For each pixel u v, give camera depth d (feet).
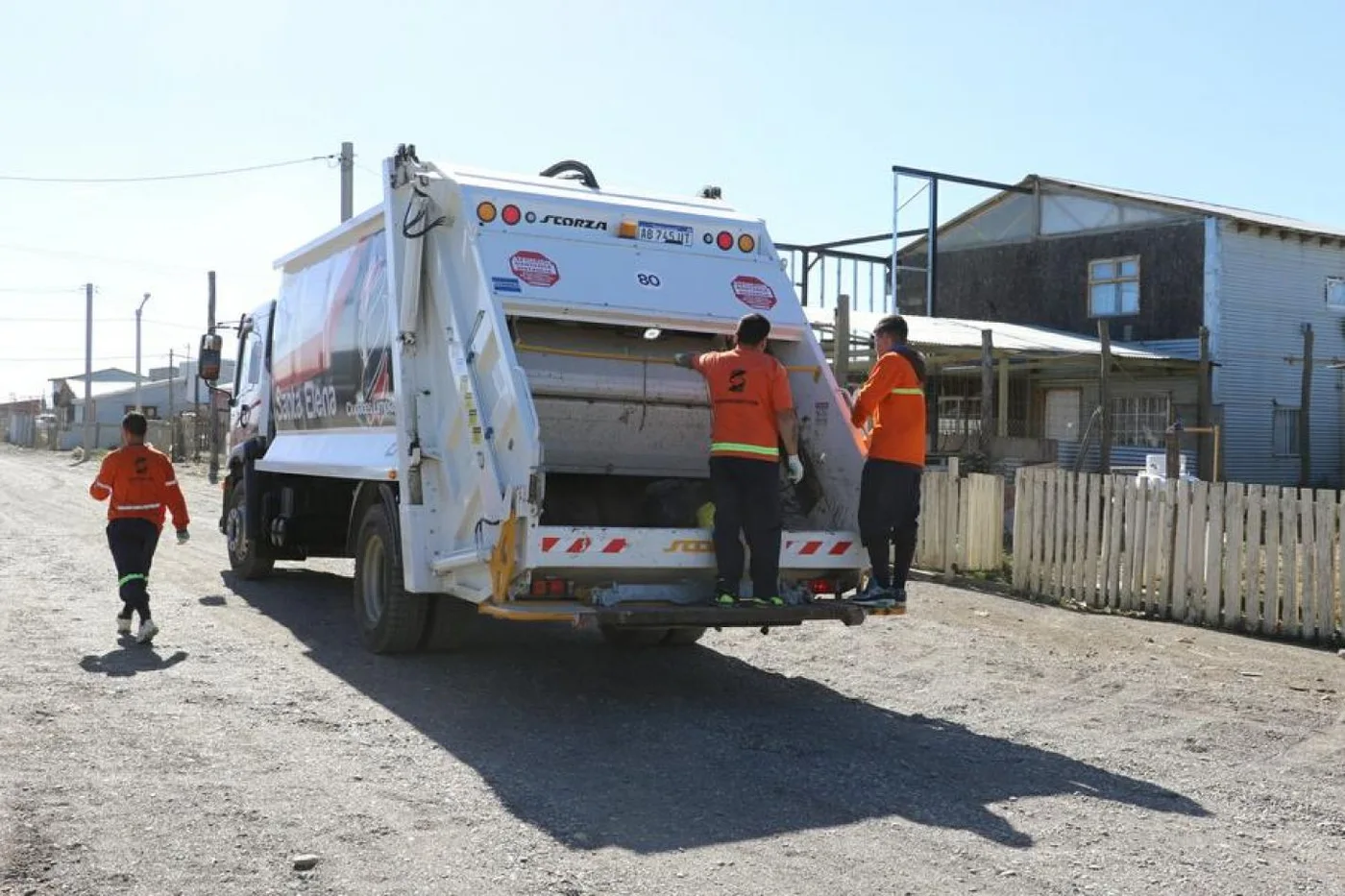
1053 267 102.27
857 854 16.17
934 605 37.70
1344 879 15.81
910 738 22.53
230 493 42.68
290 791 18.04
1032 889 15.10
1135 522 36.83
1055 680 27.81
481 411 24.14
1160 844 17.01
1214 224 91.15
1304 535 32.73
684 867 15.46
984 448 62.39
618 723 22.88
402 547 27.12
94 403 227.61
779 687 26.63
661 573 23.90
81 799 17.33
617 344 27.53
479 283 24.64
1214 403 91.04
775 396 23.95
